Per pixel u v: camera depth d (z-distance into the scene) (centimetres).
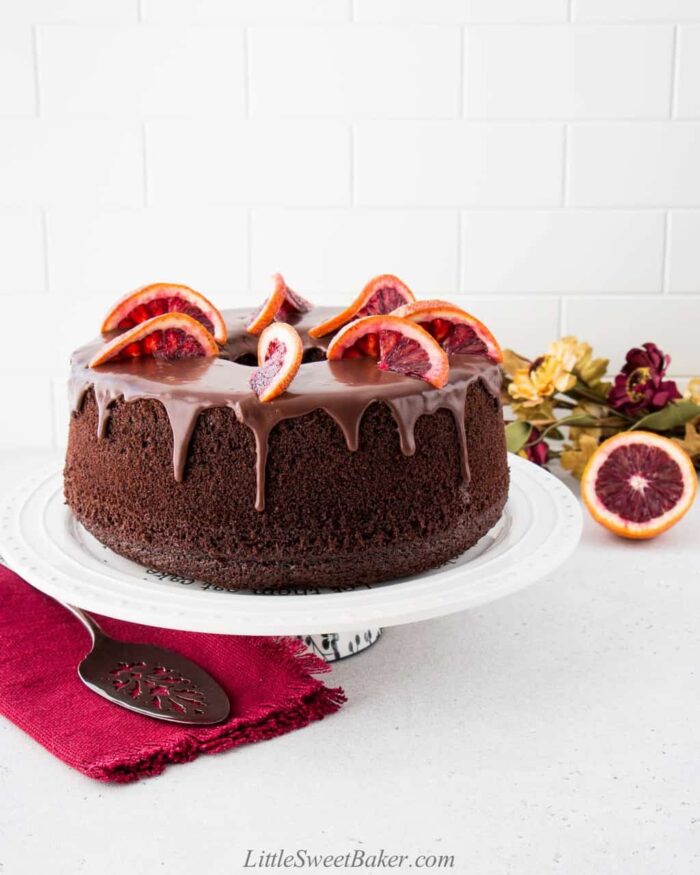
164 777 75
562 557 82
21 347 121
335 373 83
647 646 88
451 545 83
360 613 75
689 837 71
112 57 115
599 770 76
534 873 69
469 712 81
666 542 103
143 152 117
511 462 98
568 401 121
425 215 118
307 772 76
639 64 115
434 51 115
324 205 118
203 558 81
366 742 78
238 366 85
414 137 116
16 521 87
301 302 98
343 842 71
